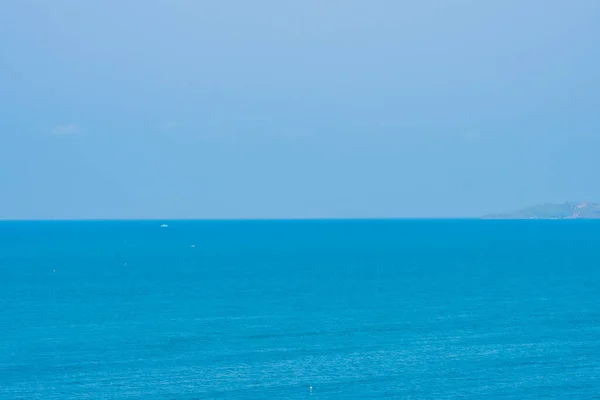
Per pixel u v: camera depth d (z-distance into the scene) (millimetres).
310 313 98875
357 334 83062
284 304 108250
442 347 76000
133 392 59125
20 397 57625
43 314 98875
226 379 63312
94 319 94250
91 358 71000
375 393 59500
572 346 76688
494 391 60125
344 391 60000
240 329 86312
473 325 89062
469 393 59594
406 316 95750
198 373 65312
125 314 98688
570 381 62969
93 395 58281
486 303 109000
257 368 67188
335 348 75500
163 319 94000
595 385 61812
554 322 91250
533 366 68188
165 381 62562
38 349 75000
